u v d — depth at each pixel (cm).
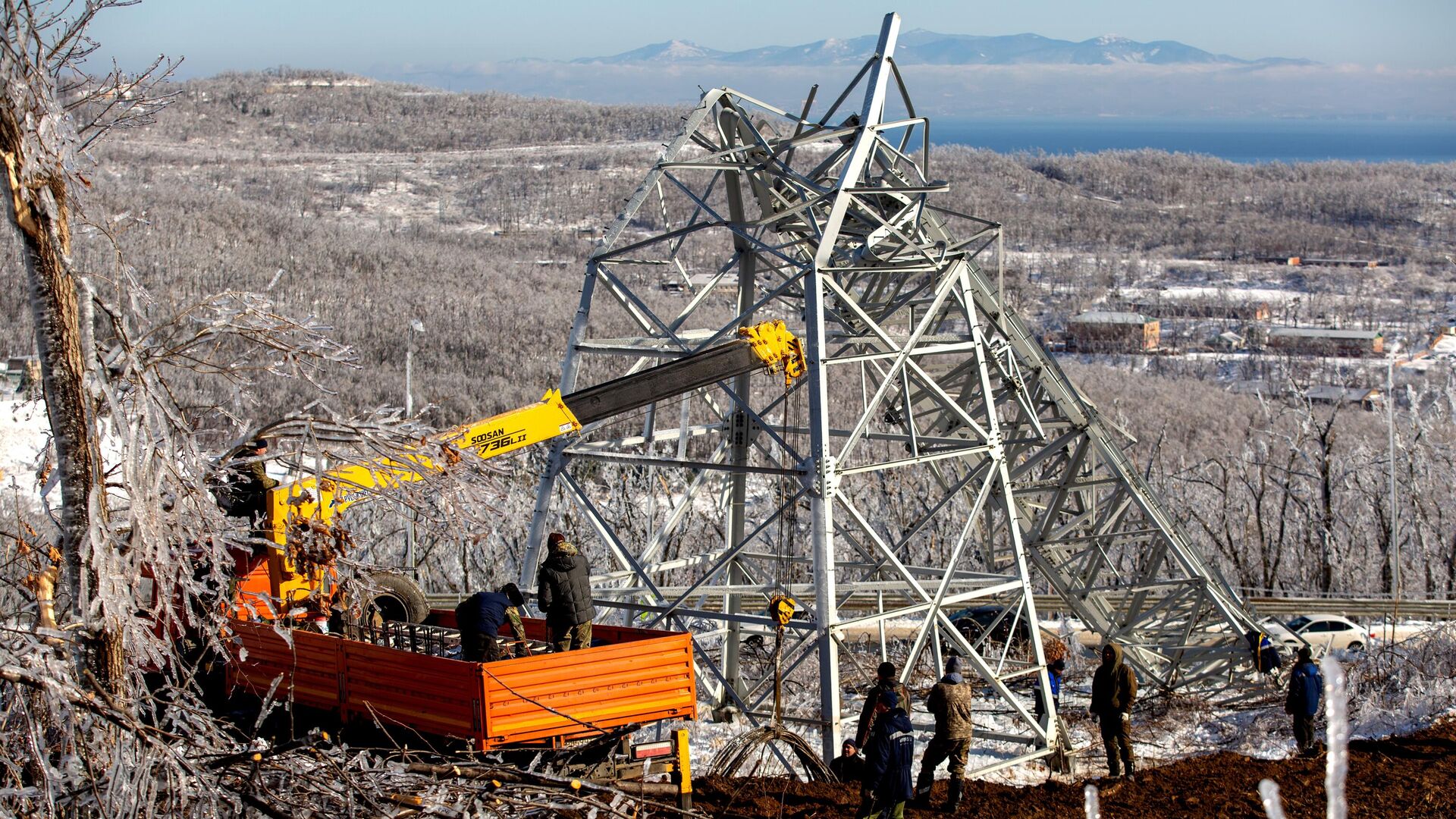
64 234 890
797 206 1770
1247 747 1806
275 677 1327
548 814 1092
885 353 1748
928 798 1467
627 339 1919
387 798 936
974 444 1861
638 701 1248
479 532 1159
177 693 922
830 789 1495
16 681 776
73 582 900
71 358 891
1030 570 2516
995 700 2136
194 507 946
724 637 2062
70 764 848
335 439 1080
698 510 3709
